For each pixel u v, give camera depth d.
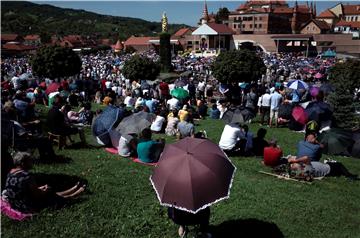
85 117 15.45
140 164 10.59
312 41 109.38
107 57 87.50
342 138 12.52
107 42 185.75
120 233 6.65
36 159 9.92
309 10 138.38
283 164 10.52
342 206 8.38
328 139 12.56
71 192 7.98
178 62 71.88
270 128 17.34
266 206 8.05
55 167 9.52
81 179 8.81
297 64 60.72
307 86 20.20
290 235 6.93
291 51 112.75
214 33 113.50
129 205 7.71
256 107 19.78
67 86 22.77
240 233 6.91
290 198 8.55
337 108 16.69
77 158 10.62
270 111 18.03
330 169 10.44
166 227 6.97
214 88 33.16
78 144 12.35
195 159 5.56
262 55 88.19
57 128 11.49
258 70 28.05
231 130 12.12
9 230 6.35
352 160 12.48
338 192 9.29
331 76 28.06
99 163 10.28
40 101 20.27
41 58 30.31
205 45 123.44
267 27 124.50
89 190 8.23
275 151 10.82
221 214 7.61
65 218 6.91
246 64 27.77
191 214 5.87
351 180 10.21
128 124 11.80
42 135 10.89
